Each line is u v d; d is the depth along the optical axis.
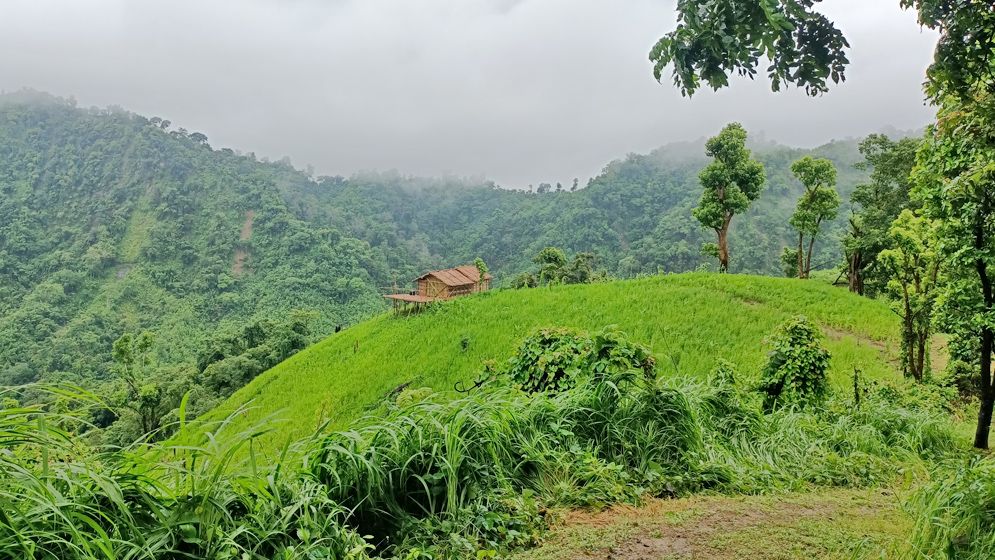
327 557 2.78
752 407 6.81
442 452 3.86
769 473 5.03
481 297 35.97
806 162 36.06
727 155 37.19
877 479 5.26
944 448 7.05
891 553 3.18
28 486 2.37
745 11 2.42
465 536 3.35
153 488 2.80
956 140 5.41
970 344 10.40
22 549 2.18
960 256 6.76
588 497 4.00
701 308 24.78
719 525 3.69
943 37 2.98
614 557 3.20
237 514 2.91
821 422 7.21
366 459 3.58
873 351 18.30
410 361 25.80
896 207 31.67
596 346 5.81
